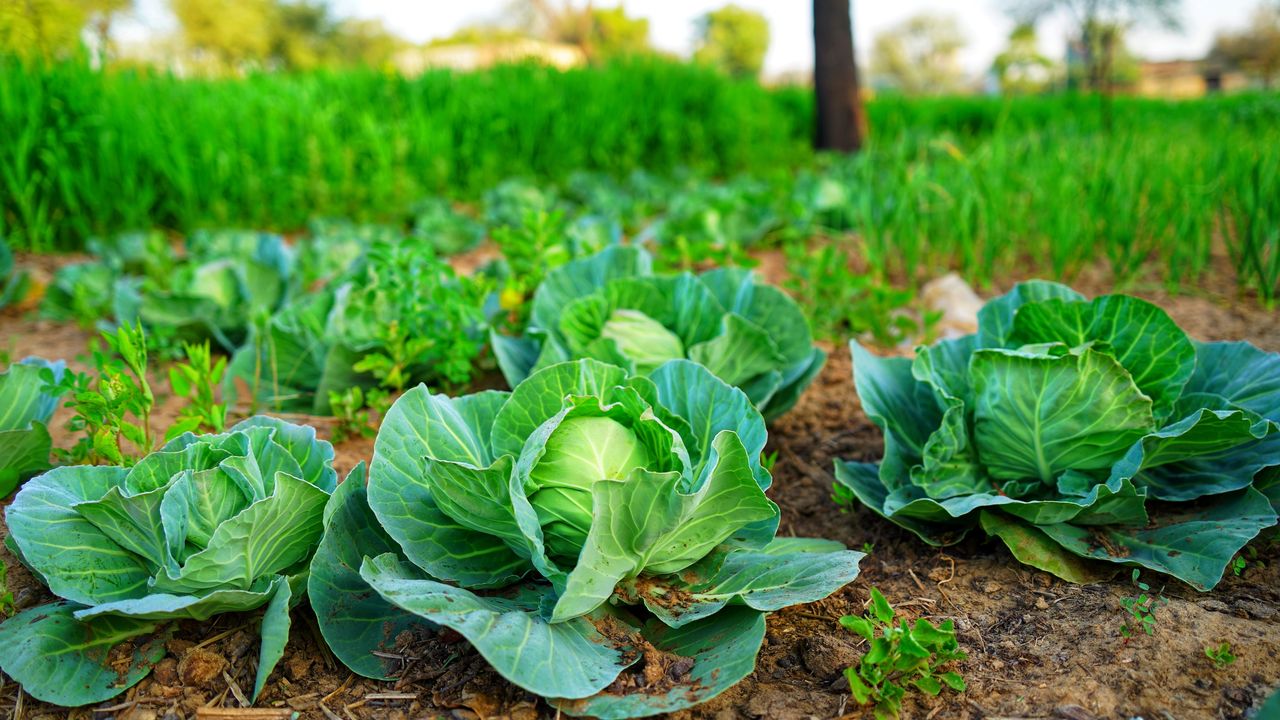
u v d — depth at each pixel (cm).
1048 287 132
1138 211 228
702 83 485
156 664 104
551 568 98
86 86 296
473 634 93
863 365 134
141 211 288
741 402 115
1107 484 113
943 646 101
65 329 204
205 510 101
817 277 191
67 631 102
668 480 94
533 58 474
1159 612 109
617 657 101
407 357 153
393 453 109
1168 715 97
